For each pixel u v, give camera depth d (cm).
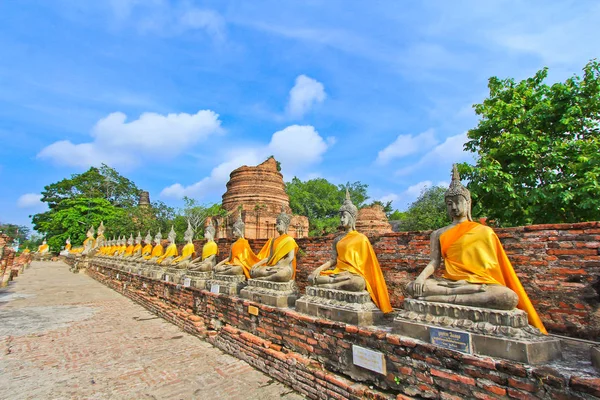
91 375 752
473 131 1195
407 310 537
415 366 493
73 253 5016
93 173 6291
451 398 448
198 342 1003
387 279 828
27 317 1361
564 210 962
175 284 1341
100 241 4169
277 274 826
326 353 637
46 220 6569
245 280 1045
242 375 749
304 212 4634
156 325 1220
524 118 1068
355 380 578
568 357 429
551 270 564
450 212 565
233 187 3098
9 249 2780
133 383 708
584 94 1029
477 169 1041
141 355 885
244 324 884
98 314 1422
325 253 1044
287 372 695
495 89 1242
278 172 3189
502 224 1068
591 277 522
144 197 6875
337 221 4216
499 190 995
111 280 2402
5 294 2022
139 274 1825
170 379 727
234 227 1137
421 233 772
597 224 522
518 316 427
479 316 449
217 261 1608
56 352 912
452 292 487
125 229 3950
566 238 552
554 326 552
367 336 562
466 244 507
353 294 625
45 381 720
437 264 562
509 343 411
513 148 1027
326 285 691
